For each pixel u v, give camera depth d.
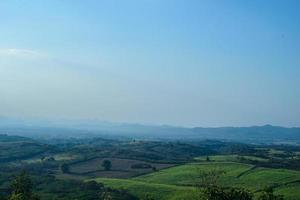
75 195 151.38
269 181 178.00
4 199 105.12
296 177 185.12
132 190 166.50
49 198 144.75
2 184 158.12
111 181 185.88
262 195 79.00
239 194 74.88
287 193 155.88
